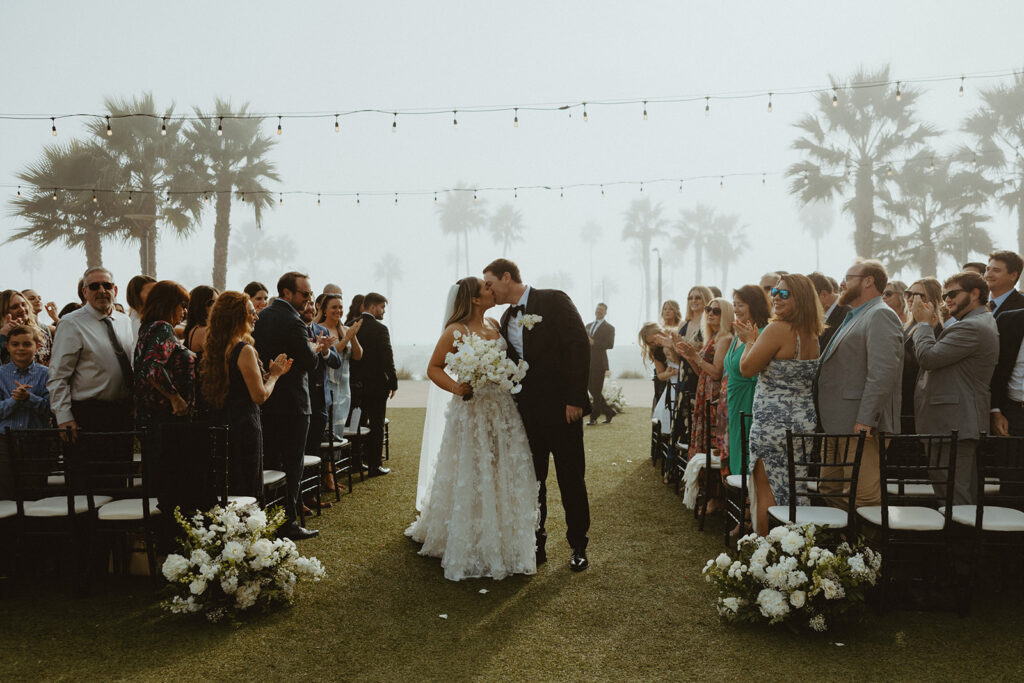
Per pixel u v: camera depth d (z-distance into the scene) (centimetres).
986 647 331
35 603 392
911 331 545
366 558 468
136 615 375
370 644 341
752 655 326
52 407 434
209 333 441
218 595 371
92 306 454
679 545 495
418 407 1458
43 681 303
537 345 451
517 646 338
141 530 402
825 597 342
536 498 451
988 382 439
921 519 377
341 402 708
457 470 452
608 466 788
